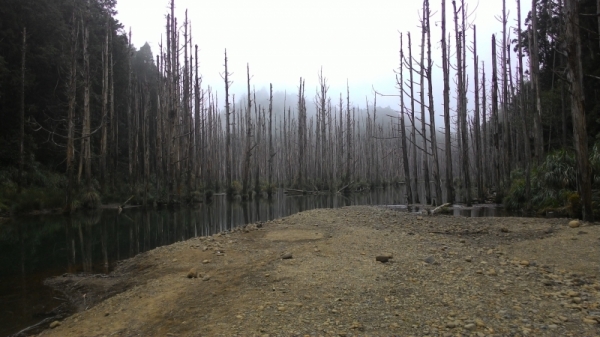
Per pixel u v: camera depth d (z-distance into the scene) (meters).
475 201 22.58
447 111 19.75
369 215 14.45
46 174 25.97
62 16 28.16
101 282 7.93
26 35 24.45
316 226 11.87
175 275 7.41
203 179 35.19
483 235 9.80
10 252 11.23
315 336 4.19
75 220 18.38
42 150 28.25
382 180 56.78
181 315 5.27
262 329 4.46
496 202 21.73
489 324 4.26
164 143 29.33
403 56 23.64
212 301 5.67
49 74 27.56
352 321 4.54
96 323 5.41
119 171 35.50
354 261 7.24
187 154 29.66
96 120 31.92
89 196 22.84
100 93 33.75
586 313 4.44
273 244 9.48
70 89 22.03
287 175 54.59
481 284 5.63
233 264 7.79
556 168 15.27
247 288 6.05
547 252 7.33
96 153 32.16
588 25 18.52
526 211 16.11
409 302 5.06
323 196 37.16
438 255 7.50
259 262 7.68
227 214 21.28
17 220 18.20
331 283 5.97
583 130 10.30
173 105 26.22
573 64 10.20
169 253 9.38
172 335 4.64
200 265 7.95
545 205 15.03
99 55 33.16
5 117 25.39
